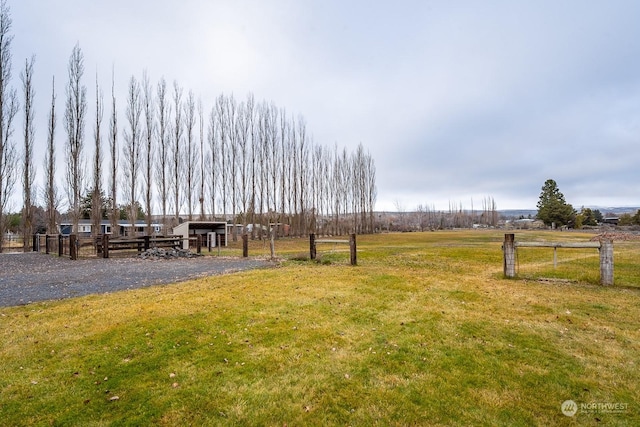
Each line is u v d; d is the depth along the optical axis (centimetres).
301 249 1959
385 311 518
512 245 809
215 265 1122
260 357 353
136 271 988
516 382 298
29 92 2264
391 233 4838
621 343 384
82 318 484
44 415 255
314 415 255
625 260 1103
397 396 279
